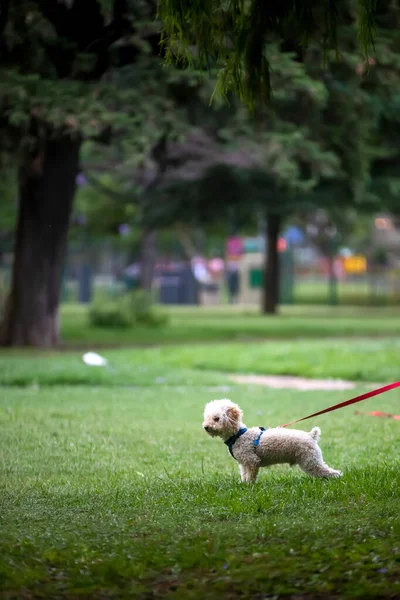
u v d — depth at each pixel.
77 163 27.73
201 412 15.12
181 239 74.62
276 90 20.22
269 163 26.94
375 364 21.41
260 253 72.25
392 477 8.72
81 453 11.49
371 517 7.10
